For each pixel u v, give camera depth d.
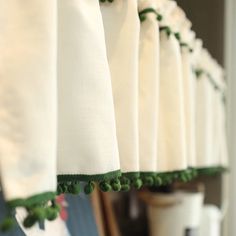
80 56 0.46
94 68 0.47
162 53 0.75
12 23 0.39
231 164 1.51
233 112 1.52
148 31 0.67
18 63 0.37
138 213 1.36
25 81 0.36
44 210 0.36
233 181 1.51
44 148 0.36
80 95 0.46
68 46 0.46
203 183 1.40
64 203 0.88
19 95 0.36
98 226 1.06
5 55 0.37
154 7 0.68
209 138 1.08
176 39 0.79
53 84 0.38
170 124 0.74
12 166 0.34
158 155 0.73
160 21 0.72
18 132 0.36
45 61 0.38
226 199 1.44
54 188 0.38
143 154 0.63
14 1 0.39
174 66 0.76
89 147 0.46
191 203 1.15
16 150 0.35
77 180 0.46
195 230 1.15
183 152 0.75
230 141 1.50
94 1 0.50
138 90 0.64
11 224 0.36
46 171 0.36
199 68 1.07
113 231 1.13
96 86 0.47
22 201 0.34
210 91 1.12
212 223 1.25
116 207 1.33
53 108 0.38
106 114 0.48
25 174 0.35
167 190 1.21
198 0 1.44
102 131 0.47
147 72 0.66
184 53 0.87
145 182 0.63
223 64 1.40
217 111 1.23
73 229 0.89
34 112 0.36
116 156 0.48
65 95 0.46
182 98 0.78
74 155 0.46
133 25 0.60
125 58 0.59
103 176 0.46
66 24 0.46
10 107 0.36
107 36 0.60
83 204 0.99
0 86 0.36
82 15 0.47
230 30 1.44
